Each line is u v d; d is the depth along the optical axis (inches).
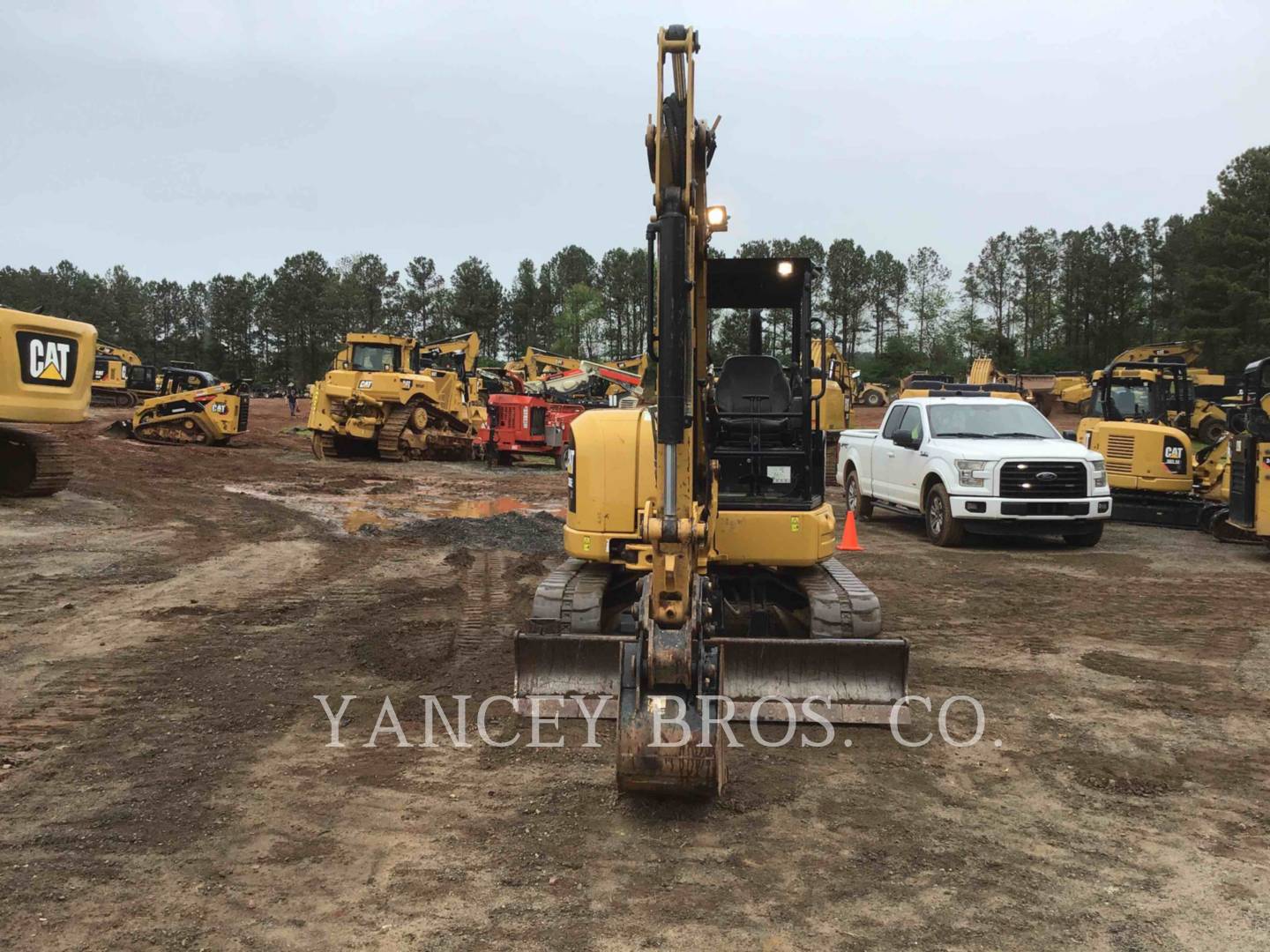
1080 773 177.3
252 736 191.3
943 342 3996.1
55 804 157.5
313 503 618.5
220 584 346.3
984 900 130.0
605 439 232.7
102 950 114.7
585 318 4370.1
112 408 1679.4
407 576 370.0
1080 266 4286.4
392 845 144.2
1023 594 349.1
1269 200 2632.9
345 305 4825.3
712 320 279.3
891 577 382.9
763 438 251.9
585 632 222.7
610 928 121.4
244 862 138.3
